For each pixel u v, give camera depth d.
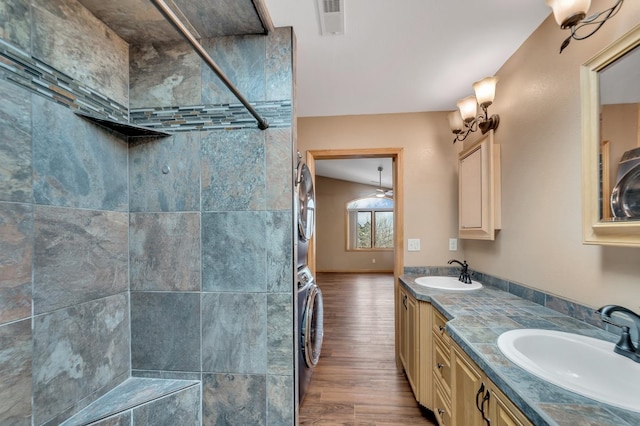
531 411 0.66
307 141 2.57
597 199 1.04
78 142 1.09
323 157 2.62
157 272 1.33
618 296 1.03
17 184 0.87
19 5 0.89
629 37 0.91
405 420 1.75
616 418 0.61
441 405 1.50
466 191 2.11
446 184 2.43
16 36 0.88
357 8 1.26
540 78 1.43
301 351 1.66
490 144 1.79
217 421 1.30
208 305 1.32
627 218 0.93
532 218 1.50
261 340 1.29
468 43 1.54
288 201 1.29
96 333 1.15
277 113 1.31
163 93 1.35
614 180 0.98
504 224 1.76
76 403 1.07
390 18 1.33
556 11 1.04
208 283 1.32
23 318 0.89
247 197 1.31
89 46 1.14
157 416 1.18
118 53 1.31
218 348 1.31
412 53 1.62
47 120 0.97
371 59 1.68
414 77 1.89
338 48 1.57
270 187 1.30
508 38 1.51
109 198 1.23
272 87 1.32
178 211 1.33
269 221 1.30
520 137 1.60
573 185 1.23
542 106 1.42
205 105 1.34
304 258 1.93
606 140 1.02
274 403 1.28
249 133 1.32
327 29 1.40
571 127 1.24
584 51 1.17
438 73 1.85
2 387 0.83
